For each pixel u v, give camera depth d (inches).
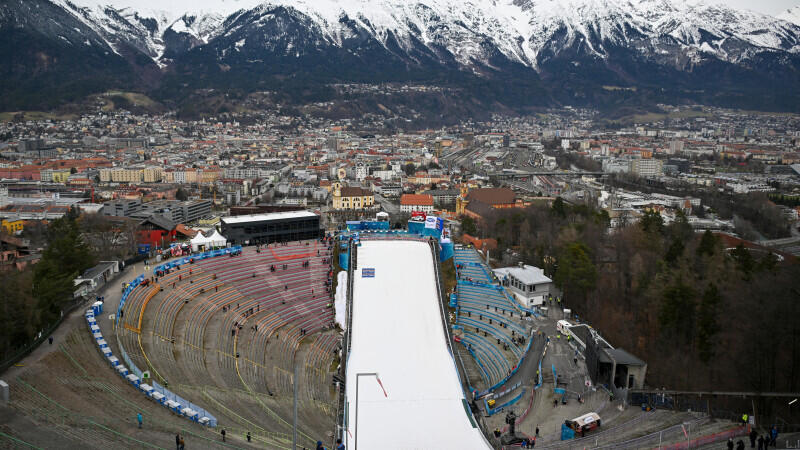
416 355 5177.2
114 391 3725.4
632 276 7106.3
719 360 5334.6
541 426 3993.6
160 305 5625.0
